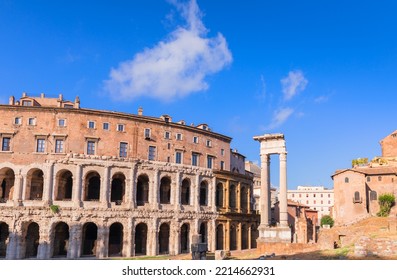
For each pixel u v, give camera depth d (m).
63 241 82.88
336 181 110.12
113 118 84.31
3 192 82.94
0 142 78.38
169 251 85.69
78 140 80.56
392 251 45.00
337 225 101.31
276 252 65.31
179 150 91.56
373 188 107.38
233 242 101.94
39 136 79.31
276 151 80.62
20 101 83.25
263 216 79.19
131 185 82.69
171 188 89.06
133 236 80.88
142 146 86.25
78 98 87.69
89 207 78.00
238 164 117.00
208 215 93.75
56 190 78.00
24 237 76.00
